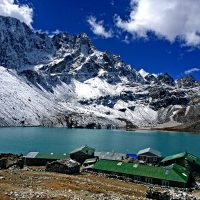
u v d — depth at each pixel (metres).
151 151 160.12
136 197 65.88
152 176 107.62
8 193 54.28
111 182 94.94
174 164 119.62
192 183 113.88
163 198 65.62
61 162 104.25
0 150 197.38
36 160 135.00
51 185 67.12
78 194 60.16
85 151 146.12
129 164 115.69
